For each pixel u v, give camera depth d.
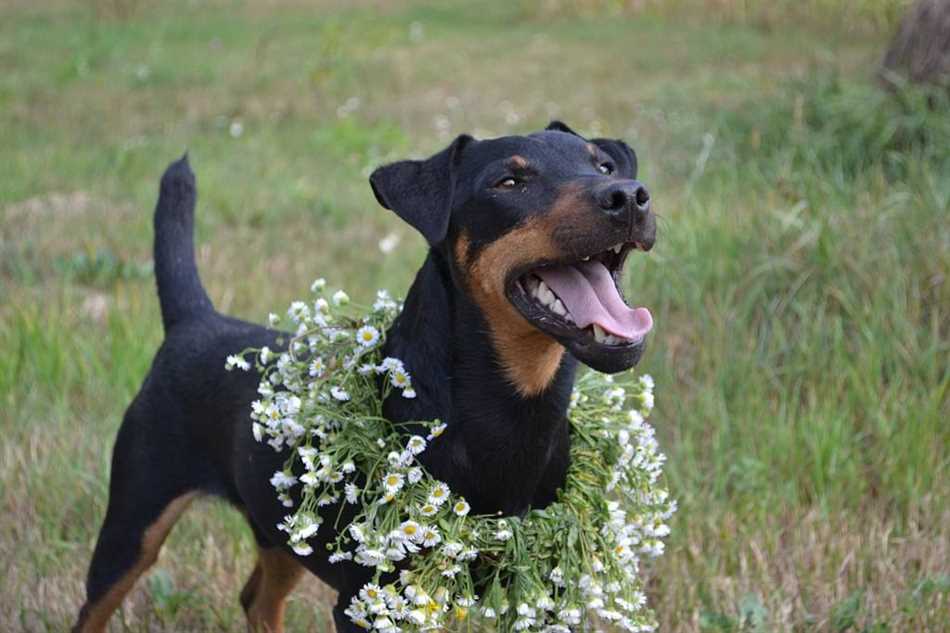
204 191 9.81
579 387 3.99
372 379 3.67
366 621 3.50
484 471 3.56
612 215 3.29
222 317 4.57
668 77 14.22
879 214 6.93
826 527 5.15
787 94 10.12
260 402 3.70
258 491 3.97
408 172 3.65
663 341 6.46
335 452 3.50
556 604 3.64
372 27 18.53
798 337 6.33
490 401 3.54
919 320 6.26
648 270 7.02
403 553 3.38
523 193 3.48
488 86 14.45
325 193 9.98
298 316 3.84
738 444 5.75
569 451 3.78
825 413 5.71
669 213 7.93
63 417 5.99
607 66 15.39
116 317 6.77
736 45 15.92
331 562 3.54
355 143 11.41
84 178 10.47
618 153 4.02
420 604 3.40
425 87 14.62
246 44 17.94
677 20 18.78
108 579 4.43
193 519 5.35
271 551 4.47
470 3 22.31
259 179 10.41
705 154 8.34
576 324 3.36
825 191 7.45
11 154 11.15
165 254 4.69
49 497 5.50
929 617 4.50
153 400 4.41
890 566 4.89
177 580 5.04
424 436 3.53
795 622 4.63
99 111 13.36
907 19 9.23
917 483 5.33
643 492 3.97
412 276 7.82
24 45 17.55
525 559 3.53
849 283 6.53
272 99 13.96
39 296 7.46
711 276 6.94
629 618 3.95
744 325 6.48
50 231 8.88
